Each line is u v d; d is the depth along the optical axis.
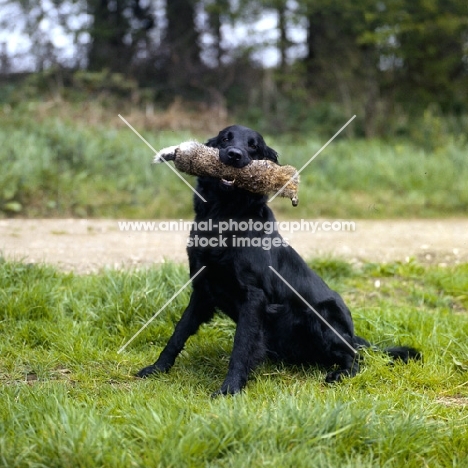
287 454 8.32
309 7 54.34
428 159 40.75
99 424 8.91
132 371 12.54
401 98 58.03
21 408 9.73
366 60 55.47
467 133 48.91
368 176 38.28
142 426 8.98
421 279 20.16
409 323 15.01
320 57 58.16
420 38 54.22
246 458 8.23
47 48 54.28
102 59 55.25
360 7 52.19
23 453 8.32
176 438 8.55
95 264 20.05
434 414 10.45
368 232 28.42
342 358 12.94
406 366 12.77
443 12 55.06
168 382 11.97
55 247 22.48
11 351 13.00
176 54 55.81
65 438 8.40
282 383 12.26
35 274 16.61
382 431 9.11
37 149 33.53
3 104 44.75
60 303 15.06
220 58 57.34
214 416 9.09
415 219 33.31
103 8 57.06
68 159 34.56
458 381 12.30
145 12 58.97
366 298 18.23
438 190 36.88
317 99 58.97
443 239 26.81
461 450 9.17
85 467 8.07
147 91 51.50
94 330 14.36
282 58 58.38
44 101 46.41
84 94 49.28
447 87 57.25
